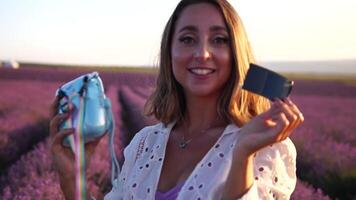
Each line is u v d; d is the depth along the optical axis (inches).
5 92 1050.1
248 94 91.1
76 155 84.1
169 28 98.4
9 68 1556.3
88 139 86.0
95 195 258.5
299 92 1294.3
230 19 89.4
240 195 75.2
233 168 75.3
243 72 89.4
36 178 285.3
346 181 355.3
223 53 89.6
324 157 414.0
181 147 95.3
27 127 554.3
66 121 85.5
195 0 91.8
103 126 85.7
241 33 89.7
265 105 92.7
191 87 91.4
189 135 96.6
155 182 92.0
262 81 74.9
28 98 944.9
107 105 87.0
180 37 92.3
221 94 92.1
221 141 89.1
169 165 94.3
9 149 406.6
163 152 95.7
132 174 97.8
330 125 656.4
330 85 1296.8
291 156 85.5
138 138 103.7
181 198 84.8
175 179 91.4
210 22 89.6
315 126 646.5
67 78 1574.8
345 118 731.4
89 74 88.6
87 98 85.5
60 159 88.1
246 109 91.4
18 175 306.8
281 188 82.4
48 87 1266.0
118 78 1261.1
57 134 85.7
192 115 97.0
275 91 74.0
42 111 741.3
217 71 90.0
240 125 89.0
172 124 100.8
